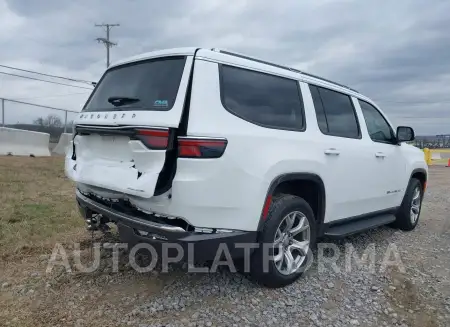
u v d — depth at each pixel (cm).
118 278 363
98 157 334
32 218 536
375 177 469
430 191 997
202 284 355
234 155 298
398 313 321
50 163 1177
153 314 303
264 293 344
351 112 454
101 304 316
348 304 333
